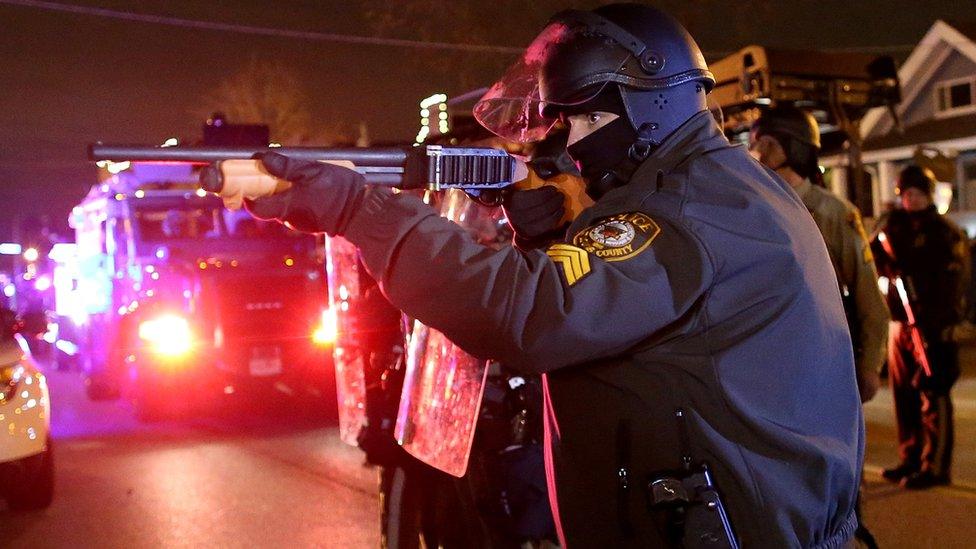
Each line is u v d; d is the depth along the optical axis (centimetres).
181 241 1252
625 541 196
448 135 420
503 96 246
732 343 188
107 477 870
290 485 806
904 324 685
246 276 1209
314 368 1227
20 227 2019
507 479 356
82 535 677
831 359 198
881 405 1055
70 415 1296
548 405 209
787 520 189
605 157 210
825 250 210
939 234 668
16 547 654
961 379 1274
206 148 189
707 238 186
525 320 180
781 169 485
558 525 210
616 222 192
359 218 189
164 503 761
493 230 321
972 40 2483
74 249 1708
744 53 823
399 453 388
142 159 183
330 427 1096
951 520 601
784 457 189
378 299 377
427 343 282
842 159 2158
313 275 1225
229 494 782
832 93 843
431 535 407
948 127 2547
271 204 188
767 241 189
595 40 204
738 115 848
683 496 187
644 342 189
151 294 1194
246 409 1259
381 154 216
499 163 239
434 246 185
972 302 1622
